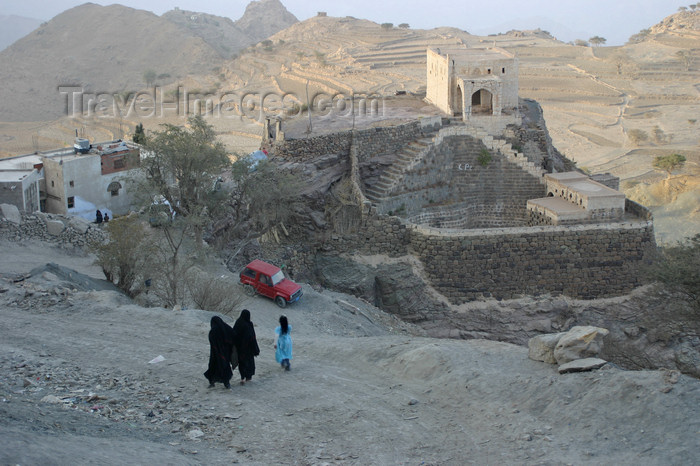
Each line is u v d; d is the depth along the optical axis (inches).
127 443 444.5
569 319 1612.9
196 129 1443.2
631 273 1638.8
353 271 1644.9
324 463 452.1
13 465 353.1
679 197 3661.4
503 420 512.7
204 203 1438.2
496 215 1920.5
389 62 7357.3
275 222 1649.9
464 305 1636.3
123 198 1915.6
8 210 1381.6
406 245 1670.8
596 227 1627.7
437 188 1876.2
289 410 558.9
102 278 1166.3
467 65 1998.0
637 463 420.2
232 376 637.9
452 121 1974.7
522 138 1959.9
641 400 480.7
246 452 467.8
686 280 1135.0
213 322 607.5
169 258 1258.6
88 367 638.5
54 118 6998.0
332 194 1749.5
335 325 1262.3
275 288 1289.4
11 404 491.2
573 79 7317.9
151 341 746.8
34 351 675.4
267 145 1852.9
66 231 1402.6
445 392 590.2
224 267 1438.2
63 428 459.8
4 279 981.8
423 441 498.0
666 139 5324.8
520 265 1635.1
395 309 1633.9
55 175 1784.0
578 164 4805.6
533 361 619.2
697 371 929.5
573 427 481.7
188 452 454.0
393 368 682.8
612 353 992.2
